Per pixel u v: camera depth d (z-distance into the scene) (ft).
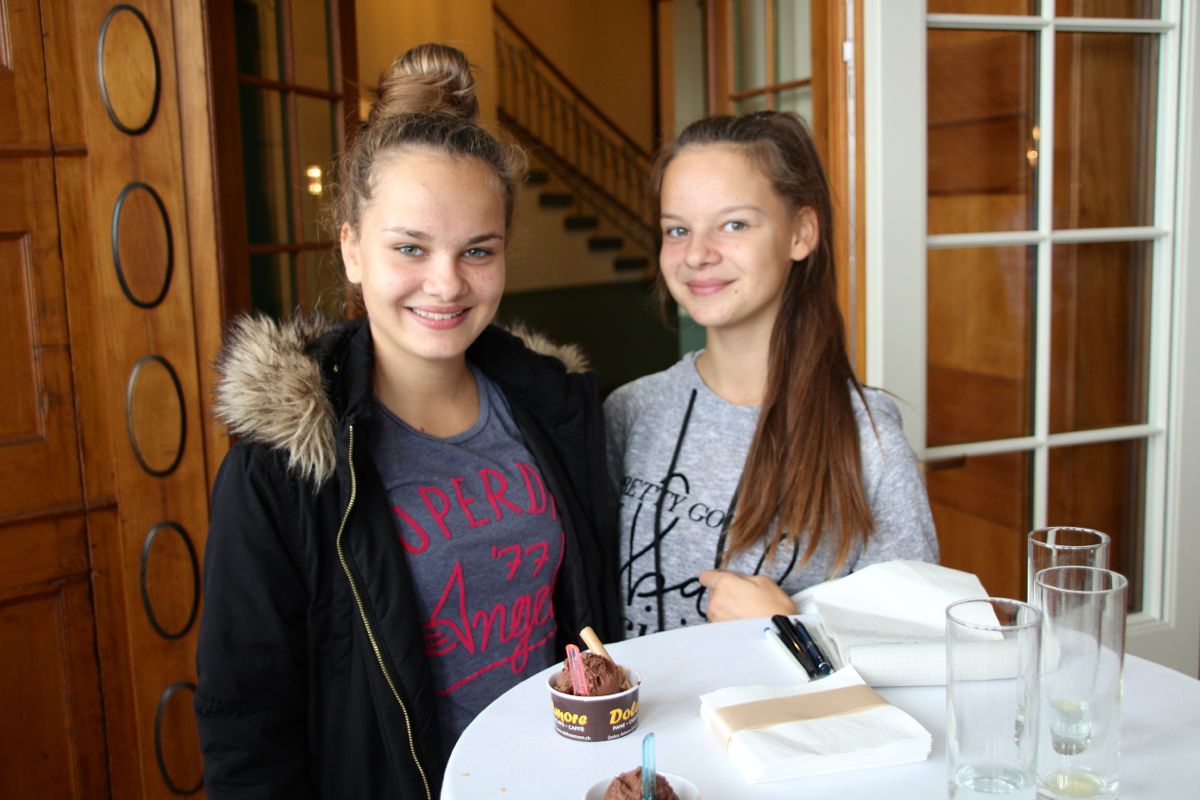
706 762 3.04
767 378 4.88
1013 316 8.06
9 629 6.23
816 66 8.36
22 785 6.36
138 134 6.30
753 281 4.77
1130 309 8.39
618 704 3.18
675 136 5.49
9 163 6.02
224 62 6.90
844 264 7.80
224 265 6.62
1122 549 8.67
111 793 6.63
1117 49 8.05
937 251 7.77
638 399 5.35
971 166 7.79
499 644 4.16
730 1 12.44
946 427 7.98
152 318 6.46
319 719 3.88
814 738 3.03
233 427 3.76
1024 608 2.85
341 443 3.74
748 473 4.75
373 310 3.98
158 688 6.67
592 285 27.35
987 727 2.70
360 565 3.77
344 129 9.24
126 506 6.48
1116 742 2.80
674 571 4.86
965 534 8.17
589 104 27.32
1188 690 3.48
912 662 3.49
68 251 6.24
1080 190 8.10
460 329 3.96
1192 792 2.85
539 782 2.95
